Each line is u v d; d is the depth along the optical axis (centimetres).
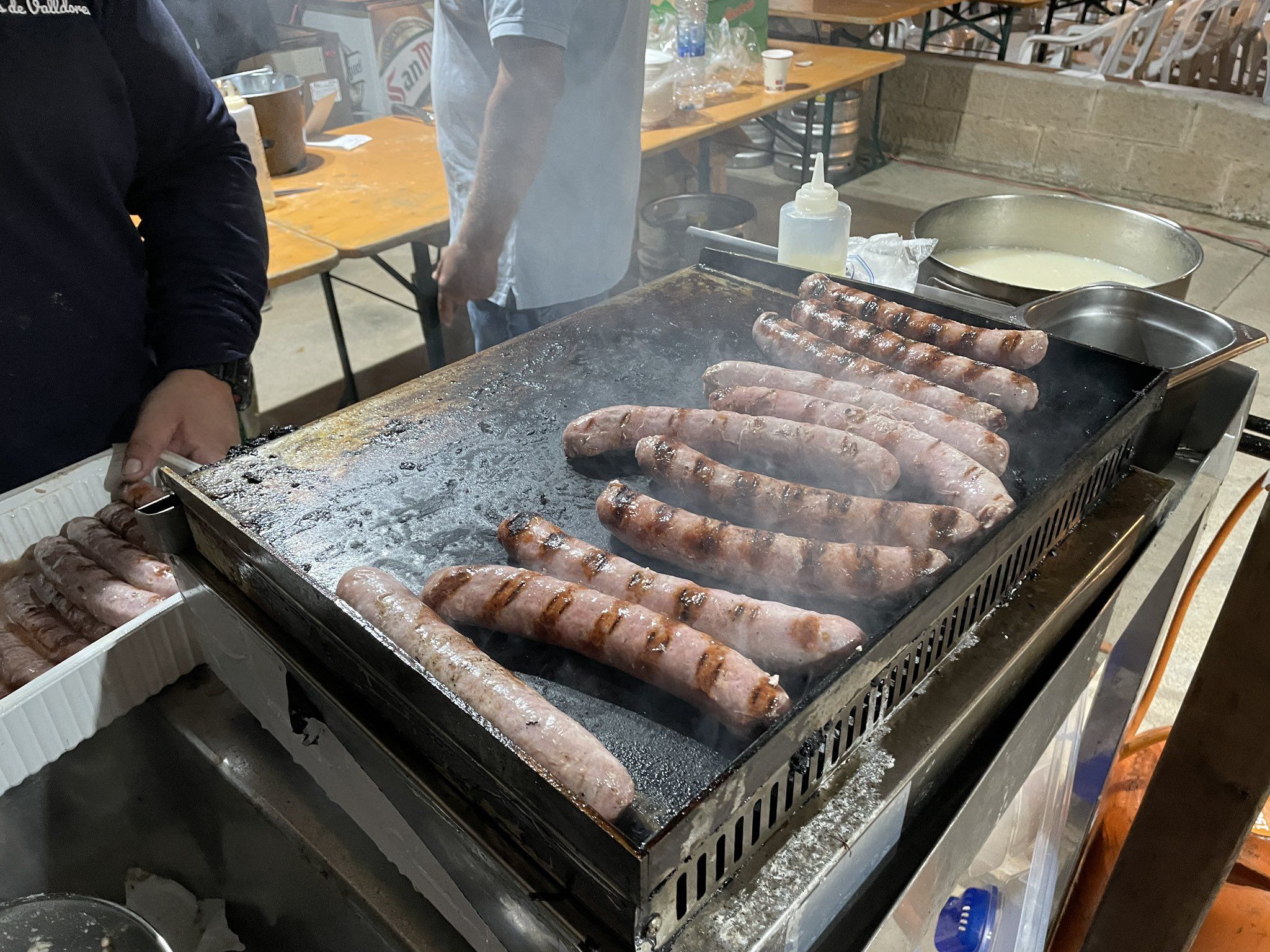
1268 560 98
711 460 155
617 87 251
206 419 210
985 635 133
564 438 164
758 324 197
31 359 201
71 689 139
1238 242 622
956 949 155
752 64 526
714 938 95
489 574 128
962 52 805
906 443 156
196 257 220
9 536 179
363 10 438
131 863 154
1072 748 171
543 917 95
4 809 137
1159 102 647
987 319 193
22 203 188
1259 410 458
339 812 135
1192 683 113
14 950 114
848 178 757
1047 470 159
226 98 330
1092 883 209
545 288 277
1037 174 733
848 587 127
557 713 102
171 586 164
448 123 258
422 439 172
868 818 107
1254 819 119
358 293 626
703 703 111
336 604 111
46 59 179
